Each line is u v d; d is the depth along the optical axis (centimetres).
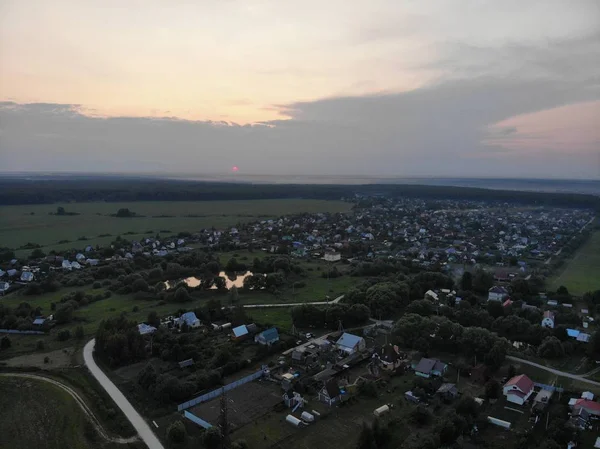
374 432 7494
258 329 13050
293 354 11100
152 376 9475
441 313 13850
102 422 8125
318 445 7569
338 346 11775
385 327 13438
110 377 9956
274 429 8062
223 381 9956
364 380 9781
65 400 8862
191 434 7850
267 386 9775
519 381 9169
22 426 7950
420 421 8188
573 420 8175
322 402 9050
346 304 14575
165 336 11888
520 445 7494
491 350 10519
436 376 10081
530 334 12250
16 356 11094
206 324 13612
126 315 14400
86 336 12469
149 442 7569
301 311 13638
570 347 11344
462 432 7838
